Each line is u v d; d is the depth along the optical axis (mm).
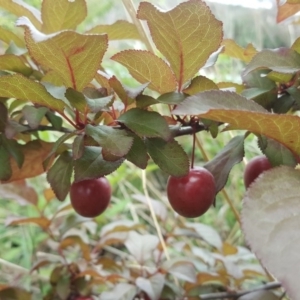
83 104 170
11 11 254
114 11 470
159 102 176
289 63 188
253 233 122
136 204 525
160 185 555
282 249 117
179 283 362
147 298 285
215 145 519
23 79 165
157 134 166
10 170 208
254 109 145
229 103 144
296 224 124
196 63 180
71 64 168
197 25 167
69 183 193
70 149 203
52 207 490
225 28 482
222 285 326
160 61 179
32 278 390
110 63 513
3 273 432
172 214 482
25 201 324
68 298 297
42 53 165
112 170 181
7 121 206
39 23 252
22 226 469
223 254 345
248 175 223
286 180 135
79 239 321
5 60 218
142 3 162
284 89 215
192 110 137
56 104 179
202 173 196
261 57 189
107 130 166
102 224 460
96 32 256
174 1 358
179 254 446
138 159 172
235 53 258
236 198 513
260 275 331
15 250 454
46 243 332
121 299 274
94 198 213
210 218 528
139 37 267
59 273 301
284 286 110
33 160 236
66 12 230
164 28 170
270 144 191
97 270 311
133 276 301
